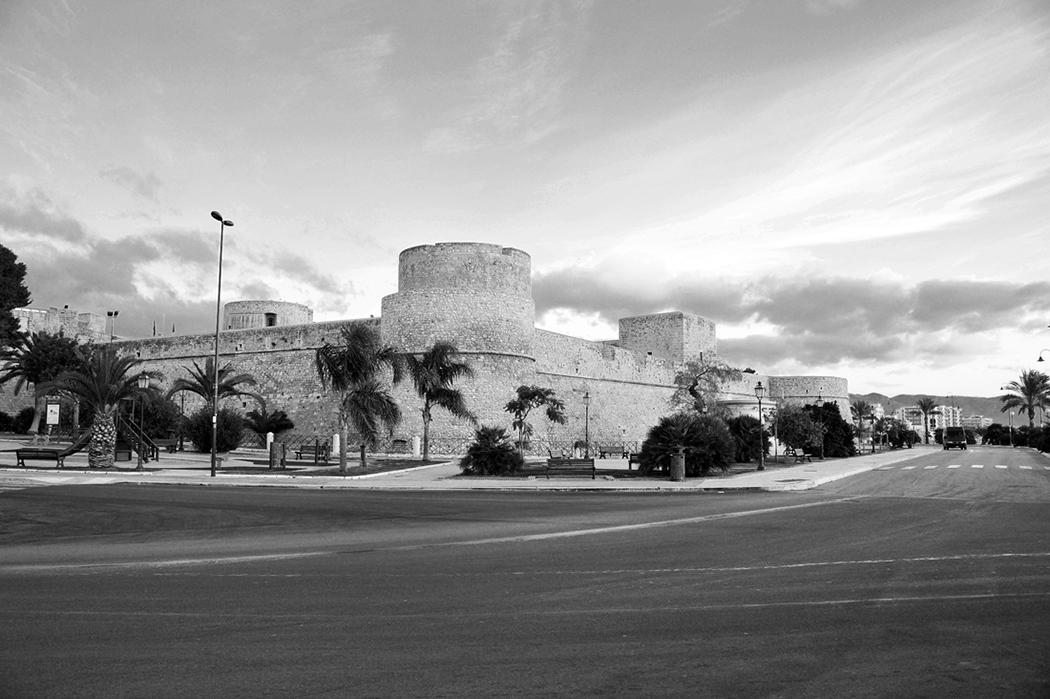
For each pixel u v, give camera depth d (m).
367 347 29.25
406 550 10.92
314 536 12.59
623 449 46.16
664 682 5.09
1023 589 7.96
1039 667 5.39
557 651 5.80
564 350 49.16
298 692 4.93
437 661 5.56
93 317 72.38
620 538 12.05
